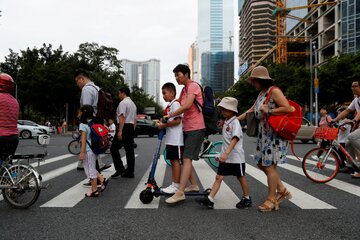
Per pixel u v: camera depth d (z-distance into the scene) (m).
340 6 52.09
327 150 6.75
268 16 123.81
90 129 5.34
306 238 3.44
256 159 4.66
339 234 3.56
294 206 4.76
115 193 5.59
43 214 4.32
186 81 5.02
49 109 50.91
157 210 4.52
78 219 4.10
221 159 4.46
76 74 7.02
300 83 40.22
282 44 78.88
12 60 51.50
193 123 4.88
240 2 155.50
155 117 83.75
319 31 60.84
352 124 6.98
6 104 4.51
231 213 4.38
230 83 151.75
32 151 13.29
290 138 4.34
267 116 4.38
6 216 4.23
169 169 8.47
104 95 6.84
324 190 5.88
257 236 3.50
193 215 4.28
